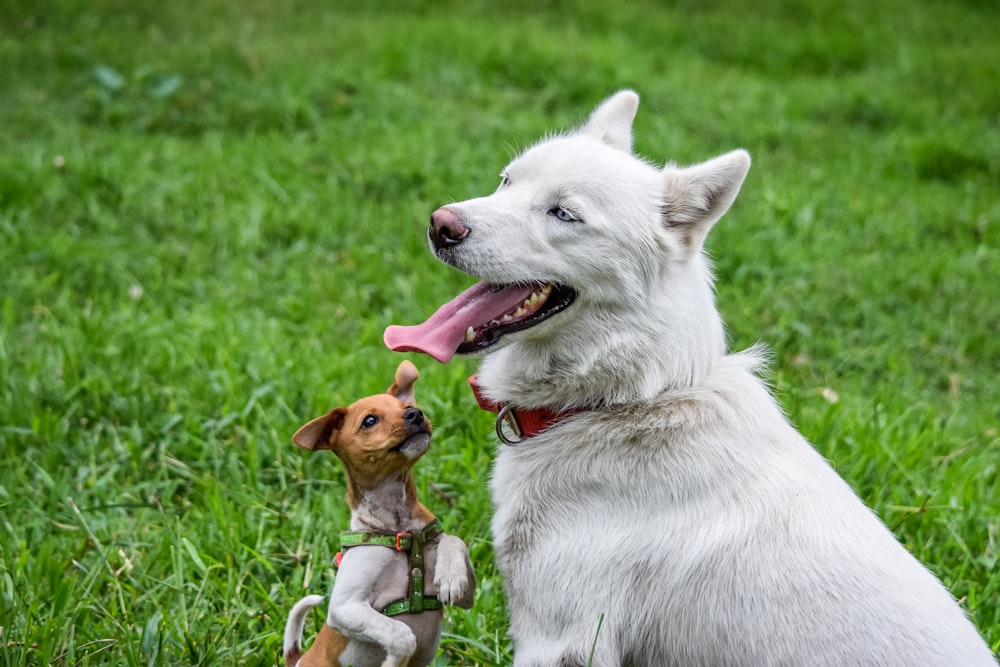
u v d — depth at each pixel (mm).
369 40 4598
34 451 2217
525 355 1770
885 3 5852
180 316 2617
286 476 2197
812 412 2371
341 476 2193
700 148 3861
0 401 2316
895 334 2771
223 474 2193
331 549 2029
